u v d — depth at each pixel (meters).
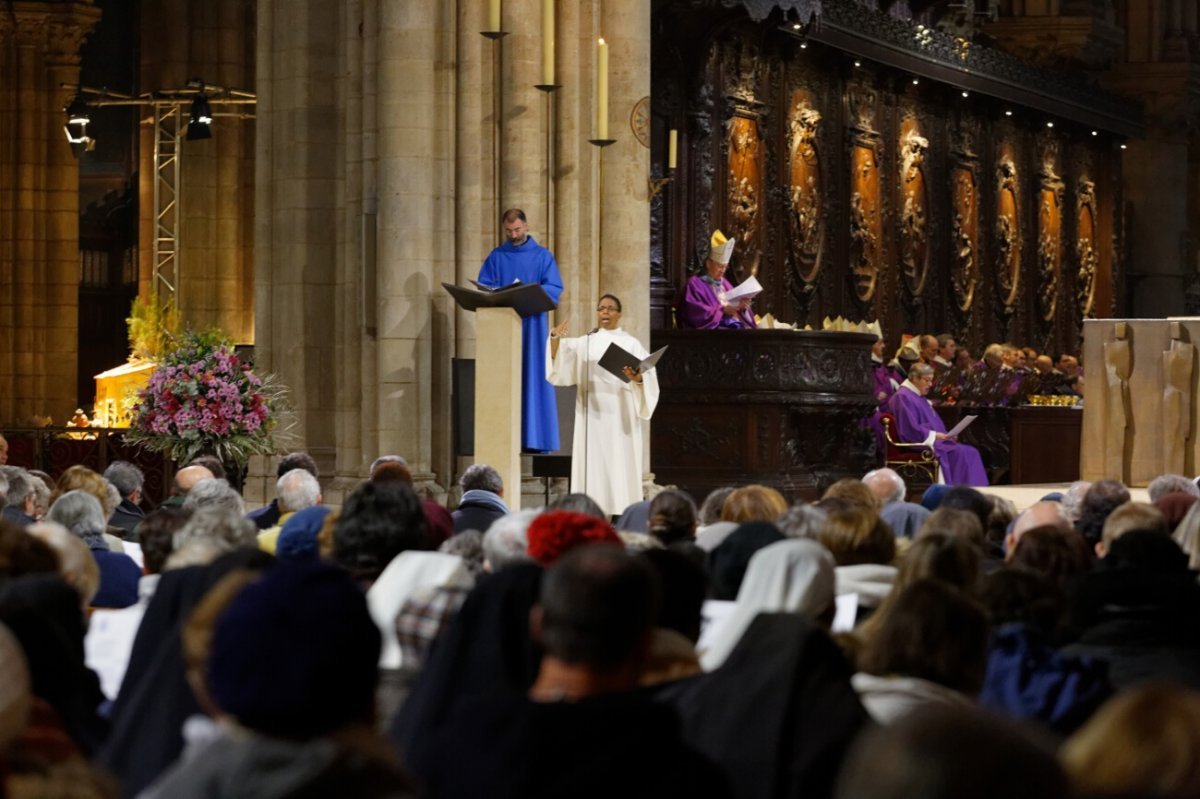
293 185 18.92
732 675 4.62
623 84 19.28
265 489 18.80
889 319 30.31
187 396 16.27
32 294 29.67
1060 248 36.41
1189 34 40.25
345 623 3.59
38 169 29.70
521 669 5.12
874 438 22.44
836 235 28.47
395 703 5.79
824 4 26.08
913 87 30.59
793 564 5.85
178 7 28.20
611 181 19.28
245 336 28.23
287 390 18.86
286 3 18.97
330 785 3.32
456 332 18.20
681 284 23.52
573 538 6.17
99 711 6.14
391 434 17.91
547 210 18.80
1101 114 36.25
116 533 11.49
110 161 32.47
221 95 26.56
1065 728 5.14
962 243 32.34
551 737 3.80
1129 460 19.11
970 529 8.49
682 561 5.96
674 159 19.47
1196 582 6.31
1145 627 5.91
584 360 17.30
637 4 19.31
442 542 8.78
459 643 5.15
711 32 23.05
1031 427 25.53
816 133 27.62
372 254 18.25
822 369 20.73
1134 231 40.38
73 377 29.91
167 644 5.20
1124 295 39.31
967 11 32.97
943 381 25.61
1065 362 31.00
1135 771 2.60
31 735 4.84
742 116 25.61
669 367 20.56
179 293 27.78
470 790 3.80
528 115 18.45
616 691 4.17
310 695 3.53
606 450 17.30
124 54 31.41
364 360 18.27
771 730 4.46
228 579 4.41
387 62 17.98
